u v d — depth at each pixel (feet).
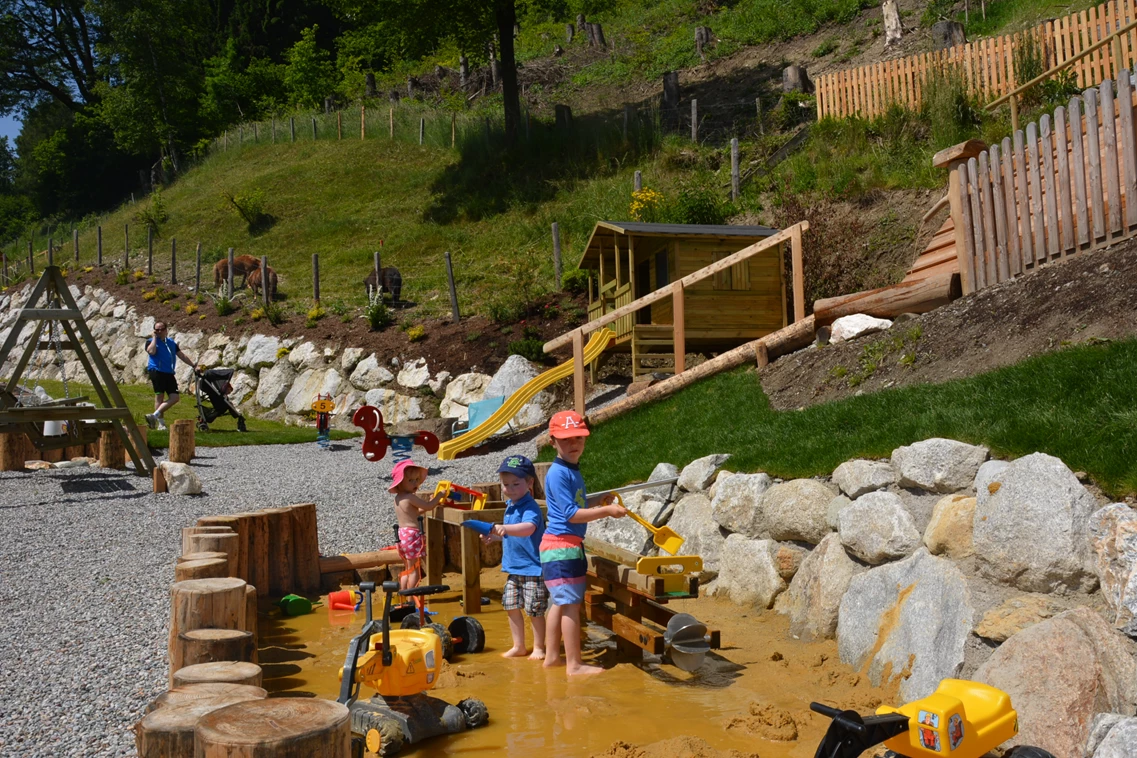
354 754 12.98
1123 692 12.00
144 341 86.89
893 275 49.85
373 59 181.47
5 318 104.58
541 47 152.97
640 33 138.72
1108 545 13.35
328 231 100.99
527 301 67.56
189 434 46.60
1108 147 24.53
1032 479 14.92
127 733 13.71
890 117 64.13
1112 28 54.19
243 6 192.44
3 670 16.98
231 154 137.28
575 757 13.52
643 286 53.16
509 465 19.42
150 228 108.47
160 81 168.86
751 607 21.54
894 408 22.24
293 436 58.39
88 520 32.40
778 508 21.27
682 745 13.51
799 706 15.52
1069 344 21.42
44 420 39.24
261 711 9.62
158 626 19.81
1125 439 15.16
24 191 220.64
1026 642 13.14
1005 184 28.12
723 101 98.78
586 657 19.31
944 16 88.48
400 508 23.27
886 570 17.42
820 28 107.86
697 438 29.73
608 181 88.38
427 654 14.57
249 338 76.59
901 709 10.61
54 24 195.21
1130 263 22.62
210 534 21.13
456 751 13.87
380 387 65.10
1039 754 10.62
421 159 115.96
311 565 26.25
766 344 35.37
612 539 26.86
